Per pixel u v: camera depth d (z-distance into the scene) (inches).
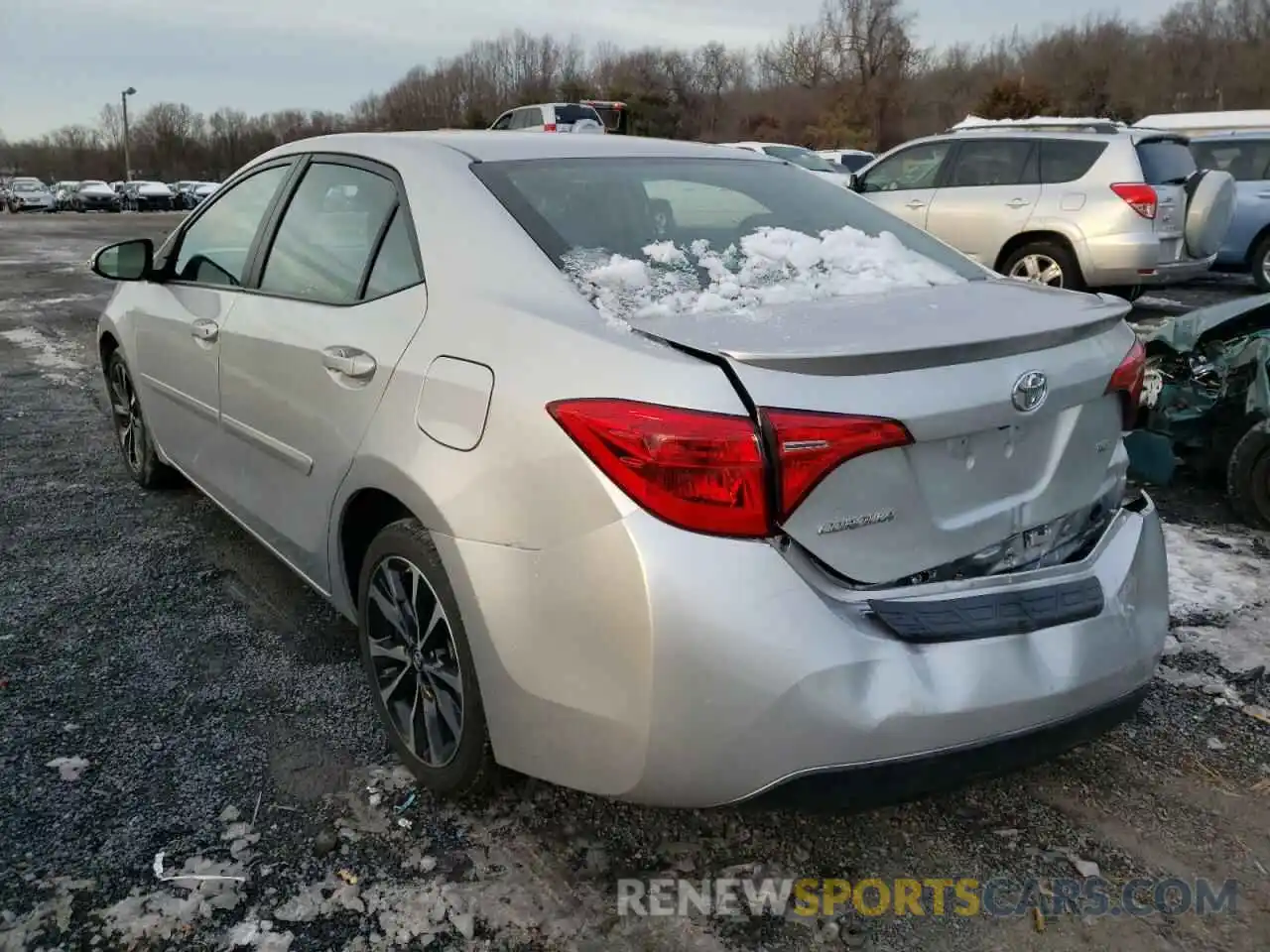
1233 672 128.0
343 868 93.5
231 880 91.6
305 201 129.8
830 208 124.8
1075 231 356.8
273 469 125.3
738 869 94.4
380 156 118.9
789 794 78.7
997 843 98.3
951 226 386.9
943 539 84.2
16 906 87.7
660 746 78.2
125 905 88.2
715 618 75.7
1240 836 99.3
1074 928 88.0
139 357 171.2
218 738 113.1
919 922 88.6
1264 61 2011.6
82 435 233.1
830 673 77.1
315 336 113.0
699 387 77.4
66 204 1899.6
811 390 77.5
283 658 130.7
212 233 151.6
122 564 159.2
